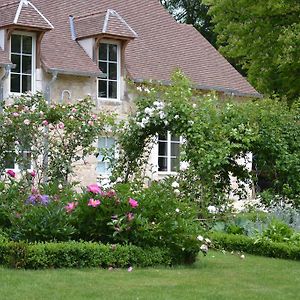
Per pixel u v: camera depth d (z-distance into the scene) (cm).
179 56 2805
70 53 2466
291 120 1591
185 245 1147
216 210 1495
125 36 2512
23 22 2303
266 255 1302
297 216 1532
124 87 2545
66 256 1067
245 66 3092
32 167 1881
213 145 1480
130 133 1599
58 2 2673
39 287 920
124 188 1199
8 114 1597
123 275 1032
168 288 949
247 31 2931
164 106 1539
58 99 2397
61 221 1118
